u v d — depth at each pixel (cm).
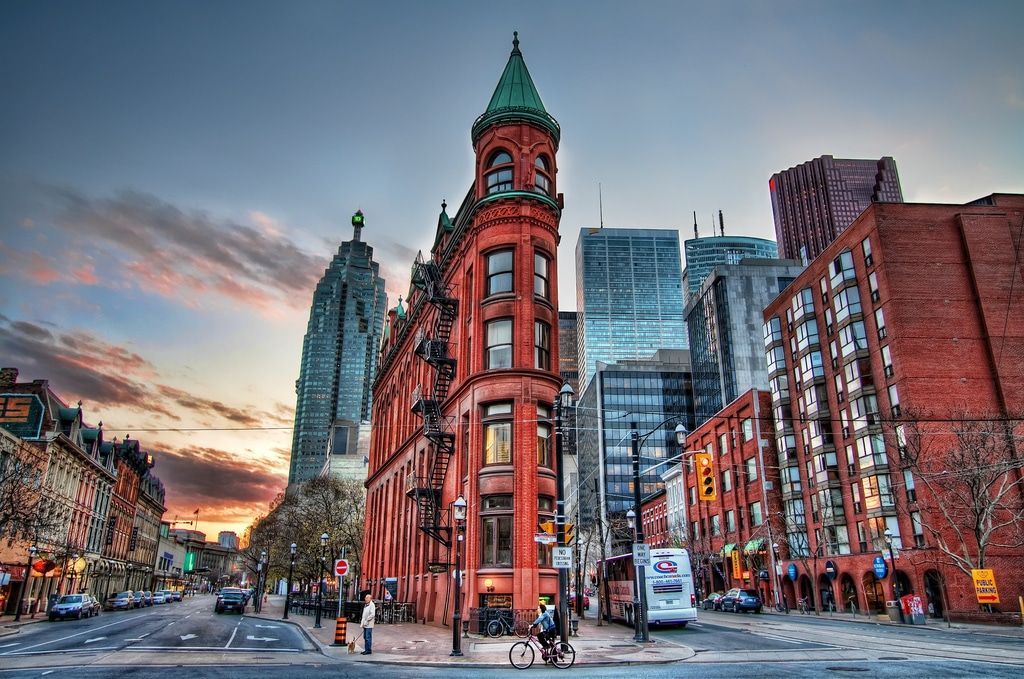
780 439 6500
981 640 2556
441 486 3819
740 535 7012
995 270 5050
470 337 3522
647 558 2506
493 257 3478
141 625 3912
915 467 4106
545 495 3128
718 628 3300
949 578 4159
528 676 1653
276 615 5272
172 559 14238
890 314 4988
